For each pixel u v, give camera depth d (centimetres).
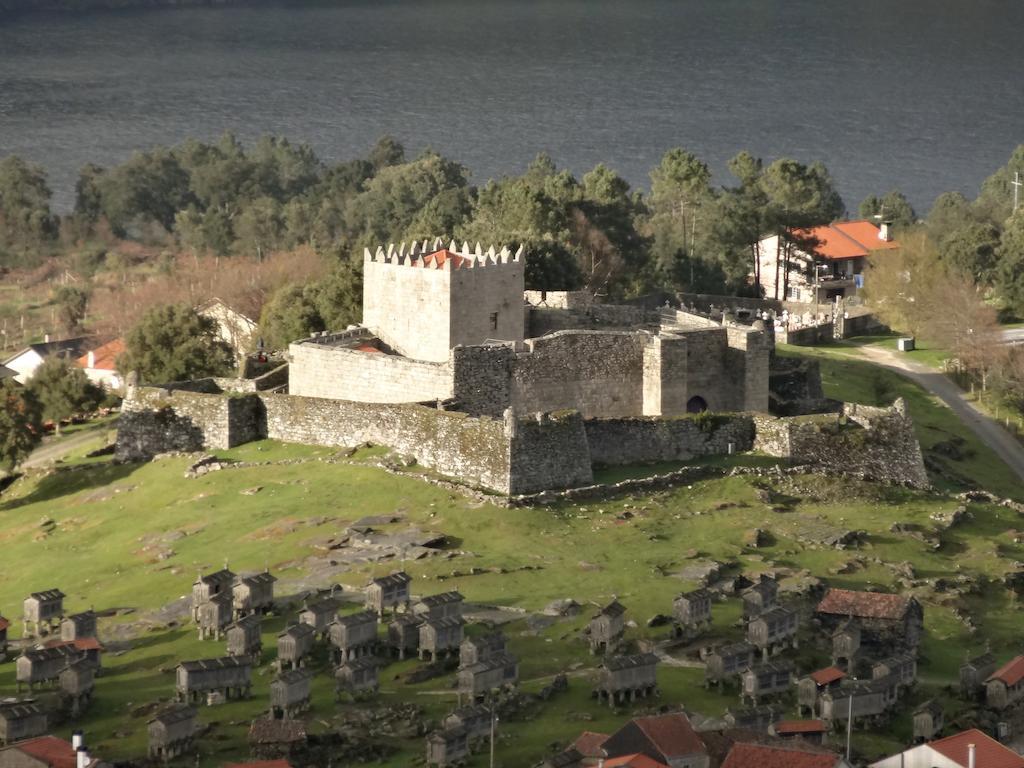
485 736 10681
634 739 10075
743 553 14400
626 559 14125
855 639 12100
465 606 13088
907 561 14500
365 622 12075
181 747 10544
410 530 14750
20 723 10831
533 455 15612
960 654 12788
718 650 11669
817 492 16100
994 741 10275
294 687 11106
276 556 14438
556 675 11781
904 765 10175
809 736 10769
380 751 10619
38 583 14725
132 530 15788
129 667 12269
